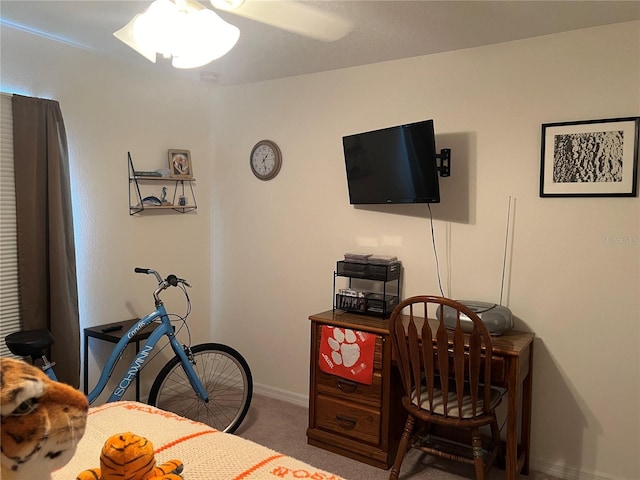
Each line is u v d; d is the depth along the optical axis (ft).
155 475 3.35
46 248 8.28
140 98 10.13
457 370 6.61
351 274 9.18
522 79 7.98
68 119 8.82
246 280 11.54
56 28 7.97
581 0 6.43
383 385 7.93
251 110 11.18
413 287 9.21
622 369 7.45
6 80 7.90
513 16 7.00
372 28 7.57
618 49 7.23
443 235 8.86
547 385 8.02
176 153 10.83
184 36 5.45
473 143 8.47
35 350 7.22
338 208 10.03
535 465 8.13
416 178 8.29
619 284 7.41
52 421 2.66
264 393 11.31
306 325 10.62
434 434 8.99
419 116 9.00
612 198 7.38
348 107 9.78
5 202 7.94
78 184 9.04
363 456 8.19
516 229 8.17
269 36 7.96
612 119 7.26
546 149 7.79
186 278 11.46
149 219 10.48
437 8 6.75
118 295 9.87
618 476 7.54
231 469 4.07
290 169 10.65
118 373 9.94
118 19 7.57
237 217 11.59
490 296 8.46
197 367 11.61
